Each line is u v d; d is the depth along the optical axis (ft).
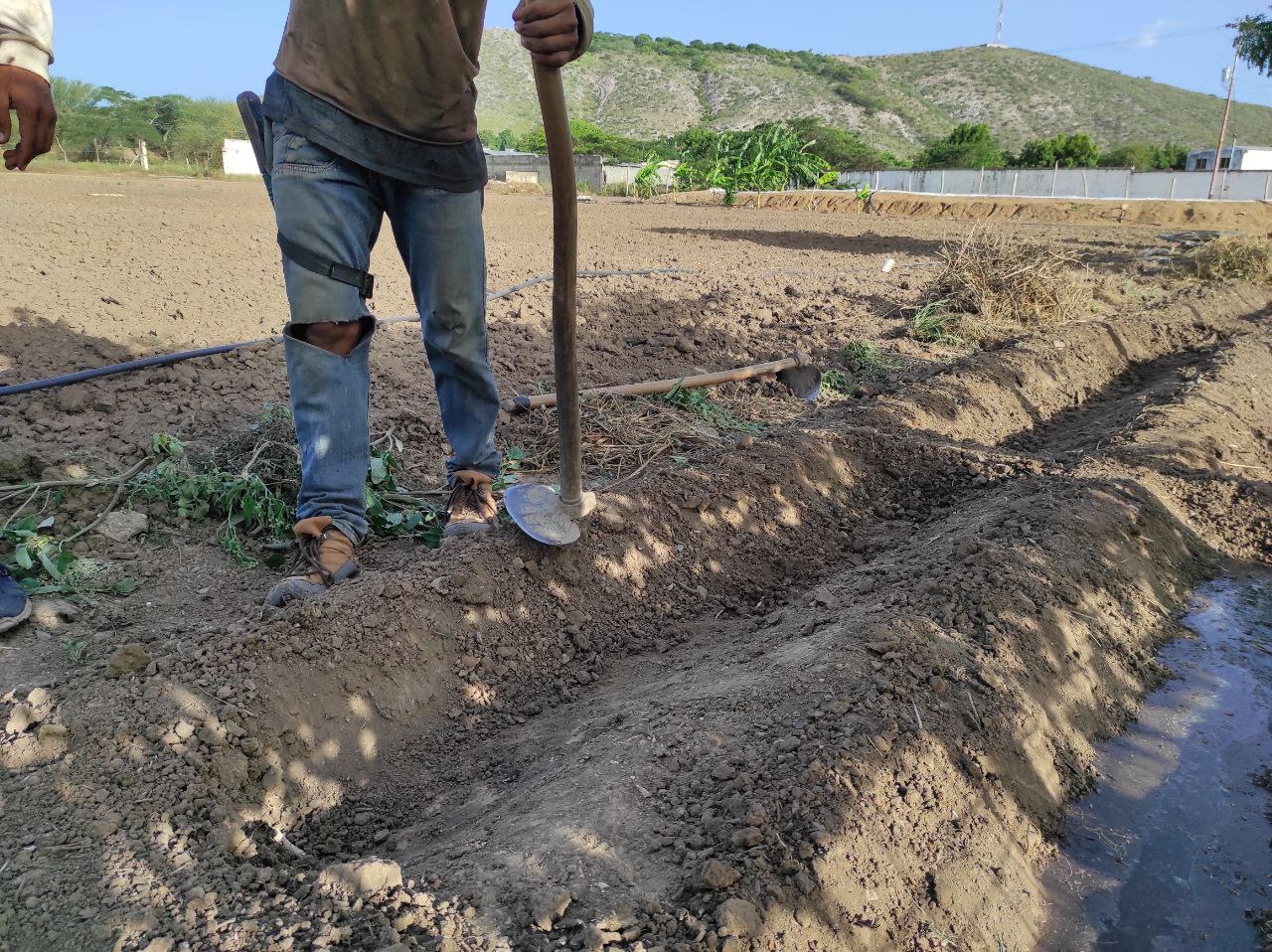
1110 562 10.73
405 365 15.12
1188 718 9.02
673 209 70.23
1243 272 32.53
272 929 5.32
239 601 8.72
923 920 6.06
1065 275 24.72
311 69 8.03
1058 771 7.88
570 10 6.77
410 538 10.27
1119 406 18.12
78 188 51.01
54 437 10.59
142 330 14.73
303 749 7.22
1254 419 17.24
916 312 23.85
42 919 5.25
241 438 10.93
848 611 9.08
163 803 6.27
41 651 7.66
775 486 12.03
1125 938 6.49
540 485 10.04
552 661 8.90
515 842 6.12
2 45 7.13
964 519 11.81
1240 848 7.40
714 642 9.42
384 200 8.94
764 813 6.16
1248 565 12.25
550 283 22.88
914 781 6.81
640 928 5.35
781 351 19.34
